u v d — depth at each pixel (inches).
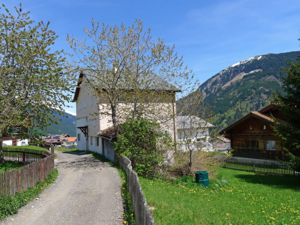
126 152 641.0
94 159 1002.7
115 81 844.0
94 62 821.9
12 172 382.6
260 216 348.8
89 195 428.1
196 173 588.1
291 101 741.9
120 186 483.8
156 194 387.2
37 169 485.4
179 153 676.7
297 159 645.9
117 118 885.8
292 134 689.6
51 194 443.5
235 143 1139.3
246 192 548.4
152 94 863.1
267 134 1003.9
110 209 345.1
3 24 534.9
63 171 707.4
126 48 829.2
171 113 919.0
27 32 558.9
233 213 350.3
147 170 626.5
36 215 330.6
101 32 810.8
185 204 352.5
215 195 487.2
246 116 1041.5
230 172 930.1
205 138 668.1
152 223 168.6
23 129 595.5
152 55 833.5
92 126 1262.3
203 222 281.4
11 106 481.7
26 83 526.0
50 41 574.2
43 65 560.7
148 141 658.2
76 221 304.2
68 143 3959.2
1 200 340.5
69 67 772.6
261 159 1027.9
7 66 528.4
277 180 738.8
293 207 419.5
